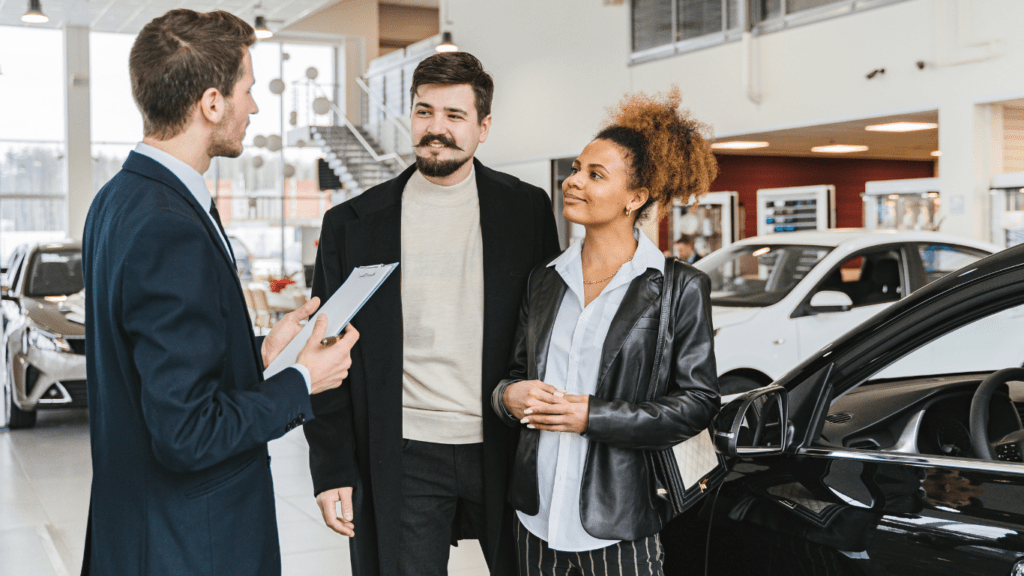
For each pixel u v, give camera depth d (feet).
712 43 34.32
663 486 5.74
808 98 30.71
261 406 4.75
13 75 62.08
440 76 6.73
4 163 62.49
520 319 6.70
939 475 5.10
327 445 6.93
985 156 26.07
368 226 7.14
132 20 58.08
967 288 5.35
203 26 4.90
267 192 71.92
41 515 14.61
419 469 7.04
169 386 4.39
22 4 52.80
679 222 37.83
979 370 5.62
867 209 31.09
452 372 7.06
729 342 16.47
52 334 20.76
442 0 53.16
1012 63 24.67
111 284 4.61
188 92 4.84
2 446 20.03
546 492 5.98
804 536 5.49
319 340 5.16
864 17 28.63
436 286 7.11
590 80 41.27
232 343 5.00
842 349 5.89
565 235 44.16
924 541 4.94
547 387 5.74
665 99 6.32
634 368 5.81
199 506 4.81
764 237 19.76
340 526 6.87
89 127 62.59
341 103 70.74
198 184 5.03
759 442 5.80
